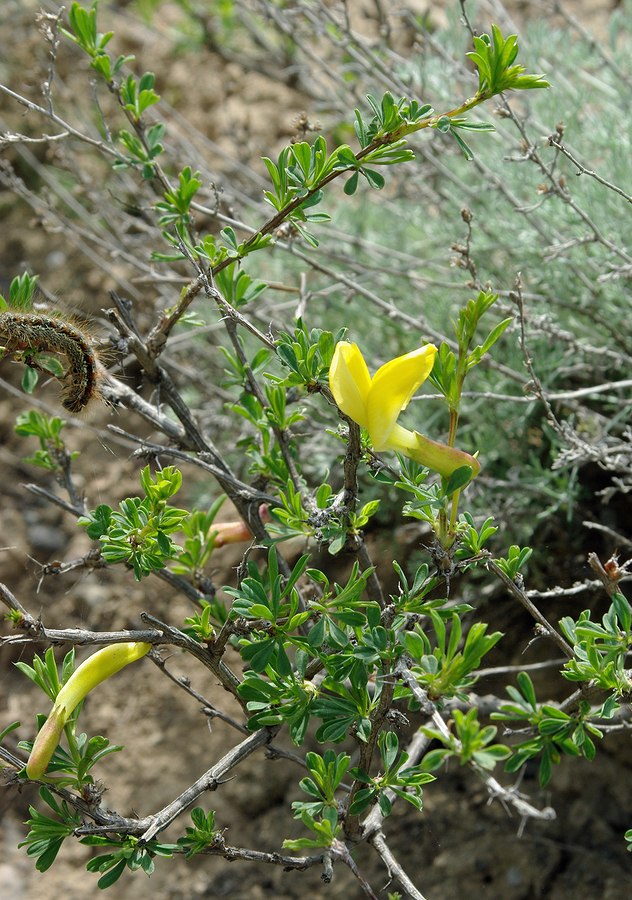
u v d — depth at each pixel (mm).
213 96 5230
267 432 2379
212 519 2449
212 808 3520
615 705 1806
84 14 2438
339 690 1842
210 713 2121
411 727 2912
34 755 1760
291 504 1981
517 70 1815
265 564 3760
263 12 4125
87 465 4293
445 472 1675
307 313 3809
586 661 1794
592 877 3070
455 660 1638
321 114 4930
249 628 1848
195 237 2441
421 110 1866
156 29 5359
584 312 3209
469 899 3121
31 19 5195
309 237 2035
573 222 3197
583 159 3488
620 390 3221
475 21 4359
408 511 1760
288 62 5070
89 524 1876
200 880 3426
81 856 3594
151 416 2369
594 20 4926
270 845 3412
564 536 3277
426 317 3635
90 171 4840
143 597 3977
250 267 4039
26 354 2174
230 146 5059
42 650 3971
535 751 1795
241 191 4586
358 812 1813
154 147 2537
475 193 3488
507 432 3330
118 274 4590
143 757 3701
